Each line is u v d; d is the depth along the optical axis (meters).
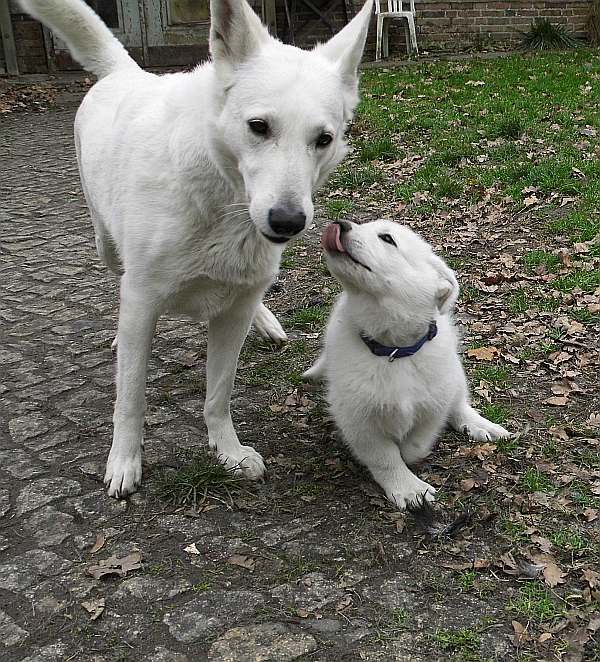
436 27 6.20
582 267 2.13
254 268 1.36
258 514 1.37
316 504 1.39
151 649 1.14
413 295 1.38
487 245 2.35
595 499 1.38
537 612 1.18
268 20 6.16
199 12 5.89
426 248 1.46
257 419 1.62
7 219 2.86
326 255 1.38
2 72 5.90
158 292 1.37
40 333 1.96
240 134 1.25
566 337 1.85
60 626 1.18
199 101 1.31
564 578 1.24
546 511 1.36
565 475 1.43
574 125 3.42
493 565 1.26
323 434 1.57
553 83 4.34
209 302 1.39
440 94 4.33
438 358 1.42
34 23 5.86
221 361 1.46
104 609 1.20
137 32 5.85
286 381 1.74
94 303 2.12
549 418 1.59
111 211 1.45
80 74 5.93
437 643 1.14
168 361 1.84
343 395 1.41
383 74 5.11
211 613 1.19
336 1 6.20
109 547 1.31
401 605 1.20
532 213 2.53
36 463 1.49
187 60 5.96
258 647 1.14
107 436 1.56
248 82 1.24
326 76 1.27
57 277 2.29
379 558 1.28
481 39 6.26
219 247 1.33
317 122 1.24
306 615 1.18
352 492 1.42
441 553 1.29
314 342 1.89
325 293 2.13
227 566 1.27
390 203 2.80
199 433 1.57
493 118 3.63
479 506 1.37
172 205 1.31
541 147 3.14
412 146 3.39
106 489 1.42
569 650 1.13
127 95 1.50
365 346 1.40
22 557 1.29
